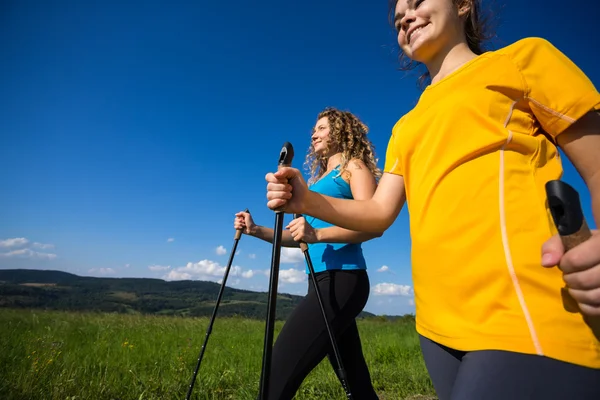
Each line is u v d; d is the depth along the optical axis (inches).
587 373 34.2
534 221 39.4
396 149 58.9
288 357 81.2
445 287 43.0
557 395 33.9
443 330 42.6
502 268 38.7
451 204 43.8
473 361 38.2
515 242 39.0
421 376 189.5
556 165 43.3
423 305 46.8
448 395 44.7
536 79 42.5
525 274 37.6
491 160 42.7
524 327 36.2
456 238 42.6
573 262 26.7
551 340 35.0
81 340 236.4
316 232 88.1
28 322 296.4
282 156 52.6
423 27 55.2
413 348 271.1
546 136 44.2
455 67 53.6
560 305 36.3
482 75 46.3
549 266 28.5
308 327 83.7
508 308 37.8
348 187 98.0
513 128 43.5
